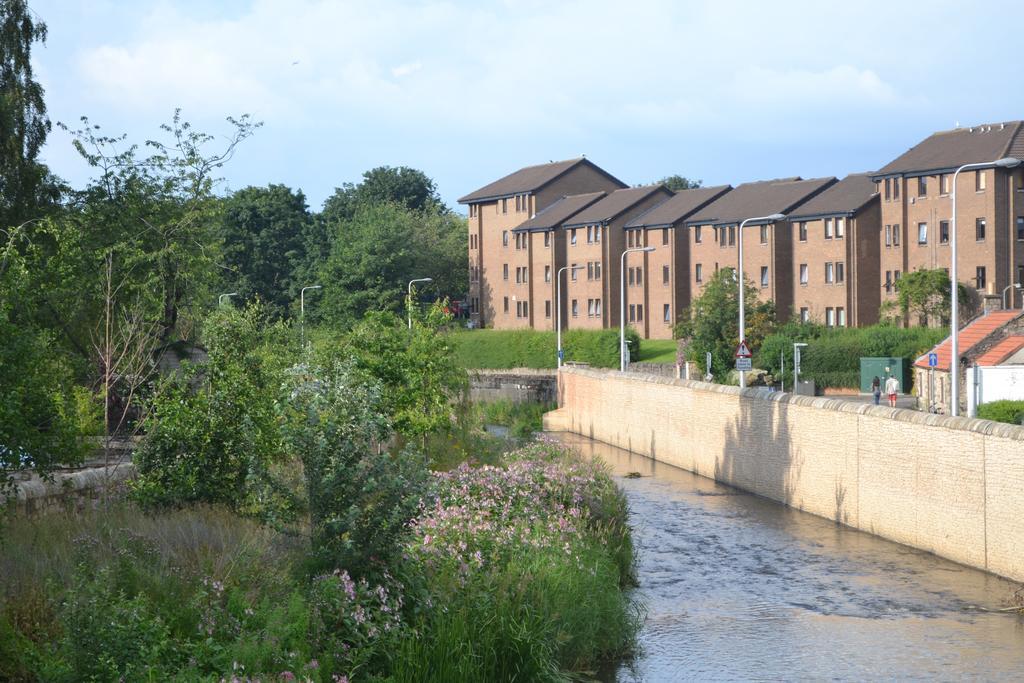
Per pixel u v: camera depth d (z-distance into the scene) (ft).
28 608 34.63
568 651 44.55
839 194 276.62
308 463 41.47
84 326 72.43
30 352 47.09
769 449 96.68
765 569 66.39
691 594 60.08
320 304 329.93
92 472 57.36
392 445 83.56
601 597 48.60
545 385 225.35
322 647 35.50
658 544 74.69
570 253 331.98
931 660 47.11
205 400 57.57
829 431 84.64
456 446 86.89
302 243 350.23
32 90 113.50
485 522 51.90
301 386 43.60
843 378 215.92
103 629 30.83
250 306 84.64
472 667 37.96
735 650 48.83
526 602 43.37
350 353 85.71
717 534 78.48
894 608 56.49
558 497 65.72
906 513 73.51
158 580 36.11
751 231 285.23
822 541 75.61
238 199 333.42
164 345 90.63
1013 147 240.94
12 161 106.83
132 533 41.86
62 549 39.68
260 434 54.70
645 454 136.36
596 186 357.61
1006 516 62.34
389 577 40.34
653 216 312.71
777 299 279.08
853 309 265.95
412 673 36.40
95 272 72.84
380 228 334.85
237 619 34.30
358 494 40.98
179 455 55.47
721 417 108.88
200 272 101.09
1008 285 240.94
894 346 213.87
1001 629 52.16
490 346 303.68
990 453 63.77
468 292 392.06
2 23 111.45
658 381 130.41
